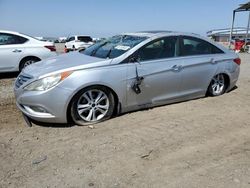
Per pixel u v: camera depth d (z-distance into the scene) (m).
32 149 4.16
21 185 3.32
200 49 6.35
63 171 3.60
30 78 4.84
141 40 5.61
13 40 9.77
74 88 4.75
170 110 5.80
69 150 4.12
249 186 3.32
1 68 9.56
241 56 20.41
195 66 6.11
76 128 4.88
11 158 3.90
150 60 5.51
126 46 5.52
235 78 7.05
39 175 3.52
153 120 5.27
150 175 3.52
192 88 6.21
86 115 5.05
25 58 9.84
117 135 4.62
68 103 4.77
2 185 3.32
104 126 4.98
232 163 3.80
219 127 5.01
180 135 4.66
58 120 4.81
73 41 31.08
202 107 6.03
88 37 31.62
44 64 5.30
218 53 6.65
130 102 5.38
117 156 3.96
